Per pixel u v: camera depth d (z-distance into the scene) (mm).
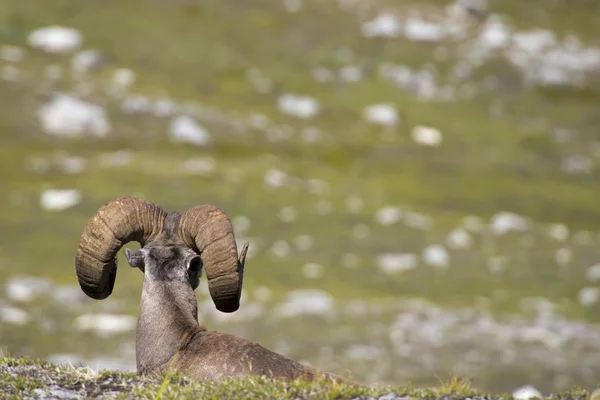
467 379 37406
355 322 152625
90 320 142250
